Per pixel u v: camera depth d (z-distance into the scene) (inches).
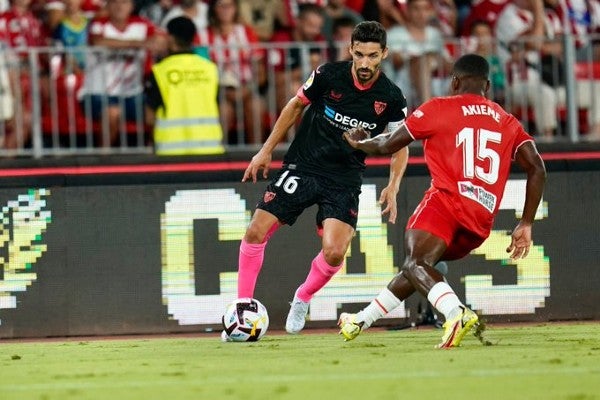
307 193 1112.2
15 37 1721.2
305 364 866.8
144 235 1330.0
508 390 686.5
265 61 1612.9
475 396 661.9
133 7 1774.1
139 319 1326.3
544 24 1845.5
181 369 851.4
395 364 850.1
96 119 1558.8
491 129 959.6
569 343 1031.0
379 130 1109.1
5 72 1535.4
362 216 1348.4
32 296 1311.5
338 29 1742.1
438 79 1632.6
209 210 1338.6
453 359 882.8
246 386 724.7
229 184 1341.0
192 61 1551.4
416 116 954.1
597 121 1622.8
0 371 865.5
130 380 778.8
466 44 1627.7
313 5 1739.7
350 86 1087.6
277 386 721.6
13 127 1539.1
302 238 1347.2
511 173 1368.1
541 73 1610.5
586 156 1389.0
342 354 954.7
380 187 1352.1
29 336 1310.3
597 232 1384.1
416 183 1359.5
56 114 1544.0
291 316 1161.4
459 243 979.9
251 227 1118.4
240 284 1143.0
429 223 955.3
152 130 1560.0
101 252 1322.6
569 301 1379.2
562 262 1378.0
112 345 1146.7
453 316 944.9
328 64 1095.6
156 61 1578.5
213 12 1754.4
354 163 1114.7
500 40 1619.1
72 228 1320.1
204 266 1337.4
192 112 1553.9
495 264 1364.4
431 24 1761.8
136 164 1339.8
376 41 1037.8
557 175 1379.2
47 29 1733.5
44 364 925.2
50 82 1544.0
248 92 1600.6
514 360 866.8
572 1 1904.5
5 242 1310.3
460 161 951.6
